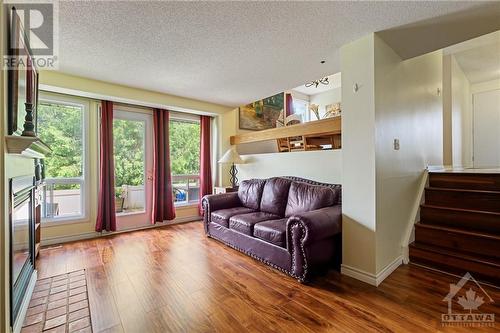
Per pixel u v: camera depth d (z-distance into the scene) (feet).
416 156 9.91
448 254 7.80
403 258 8.64
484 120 18.25
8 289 4.67
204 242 11.48
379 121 7.52
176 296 6.79
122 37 7.42
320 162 11.10
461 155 16.15
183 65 9.61
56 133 11.67
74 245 11.07
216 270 8.43
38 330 5.48
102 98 12.25
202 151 16.16
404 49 8.38
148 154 14.34
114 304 6.43
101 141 12.41
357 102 7.70
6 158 4.64
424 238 8.77
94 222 12.50
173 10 6.14
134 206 13.97
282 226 8.66
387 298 6.52
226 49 8.29
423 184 10.12
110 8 6.01
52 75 10.12
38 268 8.62
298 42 7.86
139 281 7.66
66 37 7.36
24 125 5.41
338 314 5.89
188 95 13.80
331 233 7.68
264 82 11.65
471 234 7.77
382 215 7.62
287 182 11.18
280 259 8.24
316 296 6.71
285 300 6.54
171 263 9.03
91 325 5.61
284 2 5.86
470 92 18.84
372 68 7.33
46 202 11.39
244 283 7.50
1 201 4.43
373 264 7.31
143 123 14.19
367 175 7.44
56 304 6.45
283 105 21.47
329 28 7.04
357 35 7.45
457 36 7.59
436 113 12.32
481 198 8.62
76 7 5.93
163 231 13.38
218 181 16.75
